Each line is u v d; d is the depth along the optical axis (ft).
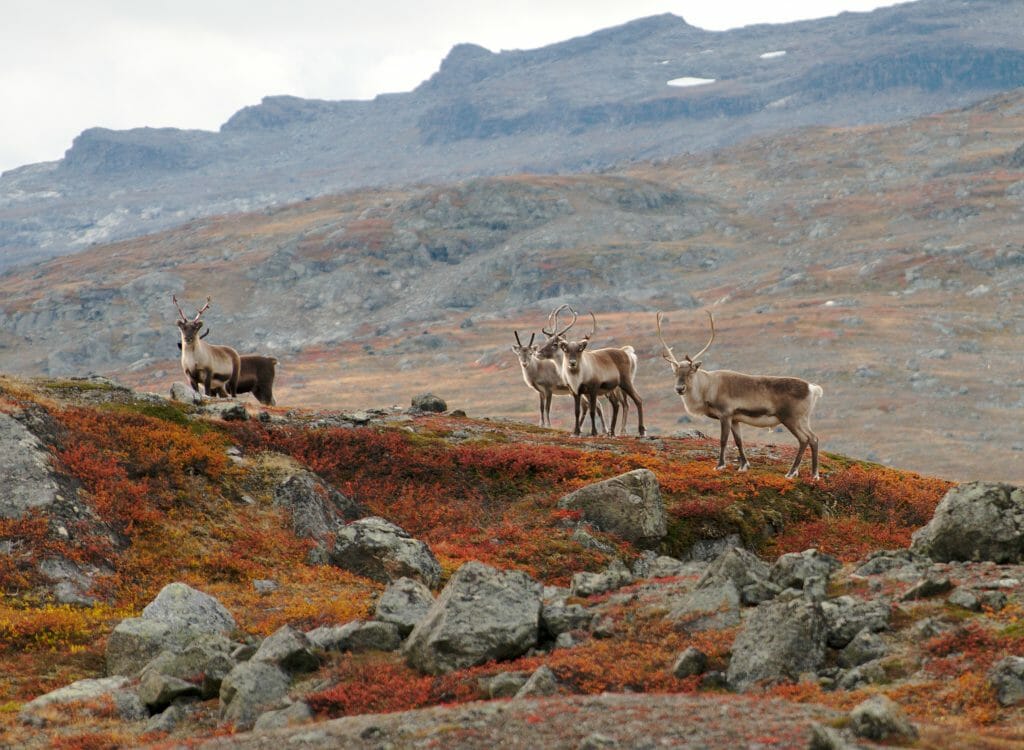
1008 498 258.16
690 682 190.08
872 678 182.91
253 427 398.21
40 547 288.10
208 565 310.86
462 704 180.86
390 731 164.45
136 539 312.71
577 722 158.61
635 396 472.03
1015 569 234.79
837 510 385.91
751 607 225.76
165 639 235.61
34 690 222.69
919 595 215.92
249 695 199.21
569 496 369.91
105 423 362.53
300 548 332.19
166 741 181.98
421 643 214.07
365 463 396.98
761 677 188.24
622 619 225.56
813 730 138.62
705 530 363.97
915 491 404.57
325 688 204.74
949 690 171.53
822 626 197.77
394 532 320.50
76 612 269.85
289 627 219.61
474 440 433.48
